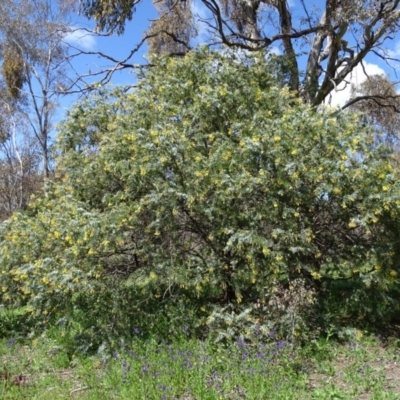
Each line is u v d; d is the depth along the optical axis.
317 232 6.78
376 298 6.84
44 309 6.70
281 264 6.16
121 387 5.18
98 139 7.98
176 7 12.05
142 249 6.56
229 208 6.45
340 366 5.83
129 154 6.93
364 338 6.55
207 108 7.24
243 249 6.33
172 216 6.52
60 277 6.22
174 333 6.51
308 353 6.00
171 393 5.01
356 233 6.78
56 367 6.18
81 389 5.40
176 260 6.58
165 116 7.20
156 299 6.98
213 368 5.52
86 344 6.45
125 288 6.68
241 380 5.18
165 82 7.72
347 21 9.69
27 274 6.53
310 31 10.58
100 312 6.61
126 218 6.30
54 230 6.54
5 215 23.77
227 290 6.96
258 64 8.49
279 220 6.44
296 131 6.52
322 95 10.78
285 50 10.61
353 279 7.15
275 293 6.39
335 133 6.40
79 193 7.49
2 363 6.41
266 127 6.63
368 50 10.48
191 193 6.37
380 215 6.41
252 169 6.50
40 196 8.73
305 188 6.46
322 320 6.61
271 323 6.19
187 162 6.56
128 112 7.82
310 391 5.16
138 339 6.36
